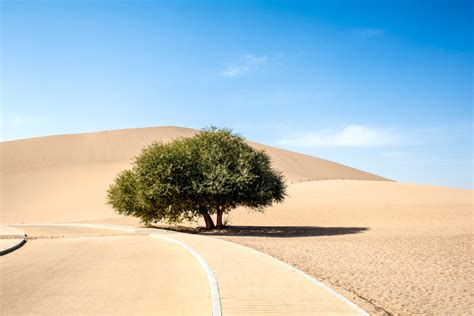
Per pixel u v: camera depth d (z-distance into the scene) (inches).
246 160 1380.4
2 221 2356.1
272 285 476.4
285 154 4845.0
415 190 2728.8
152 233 1200.8
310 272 625.9
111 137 4153.5
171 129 4827.8
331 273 626.8
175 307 409.4
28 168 3366.1
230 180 1330.0
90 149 3870.6
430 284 565.3
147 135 4377.5
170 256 732.0
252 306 394.0
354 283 561.0
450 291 526.0
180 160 1336.1
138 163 1387.8
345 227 1547.7
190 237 1044.5
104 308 406.3
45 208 2613.2
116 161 3634.4
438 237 1157.1
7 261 693.3
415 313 426.3
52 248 872.9
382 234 1266.0
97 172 3240.7
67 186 2977.4
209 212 1551.4
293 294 436.5
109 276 555.5
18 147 3703.3
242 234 1352.1
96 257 729.0
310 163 4813.0
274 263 621.6
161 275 560.7
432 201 2385.6
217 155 1379.2
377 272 645.3
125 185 1519.4
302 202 2460.6
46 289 482.6
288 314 371.6
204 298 441.1
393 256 808.3
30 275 564.7
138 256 736.3
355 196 2586.1
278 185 1530.5
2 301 431.2
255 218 1953.7
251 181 1365.7
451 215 1841.8
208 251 756.6
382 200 2444.6
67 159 3629.4
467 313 430.3
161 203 1374.3
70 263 665.0
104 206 2596.0
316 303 403.9
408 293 512.1
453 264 725.3
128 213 1537.9
